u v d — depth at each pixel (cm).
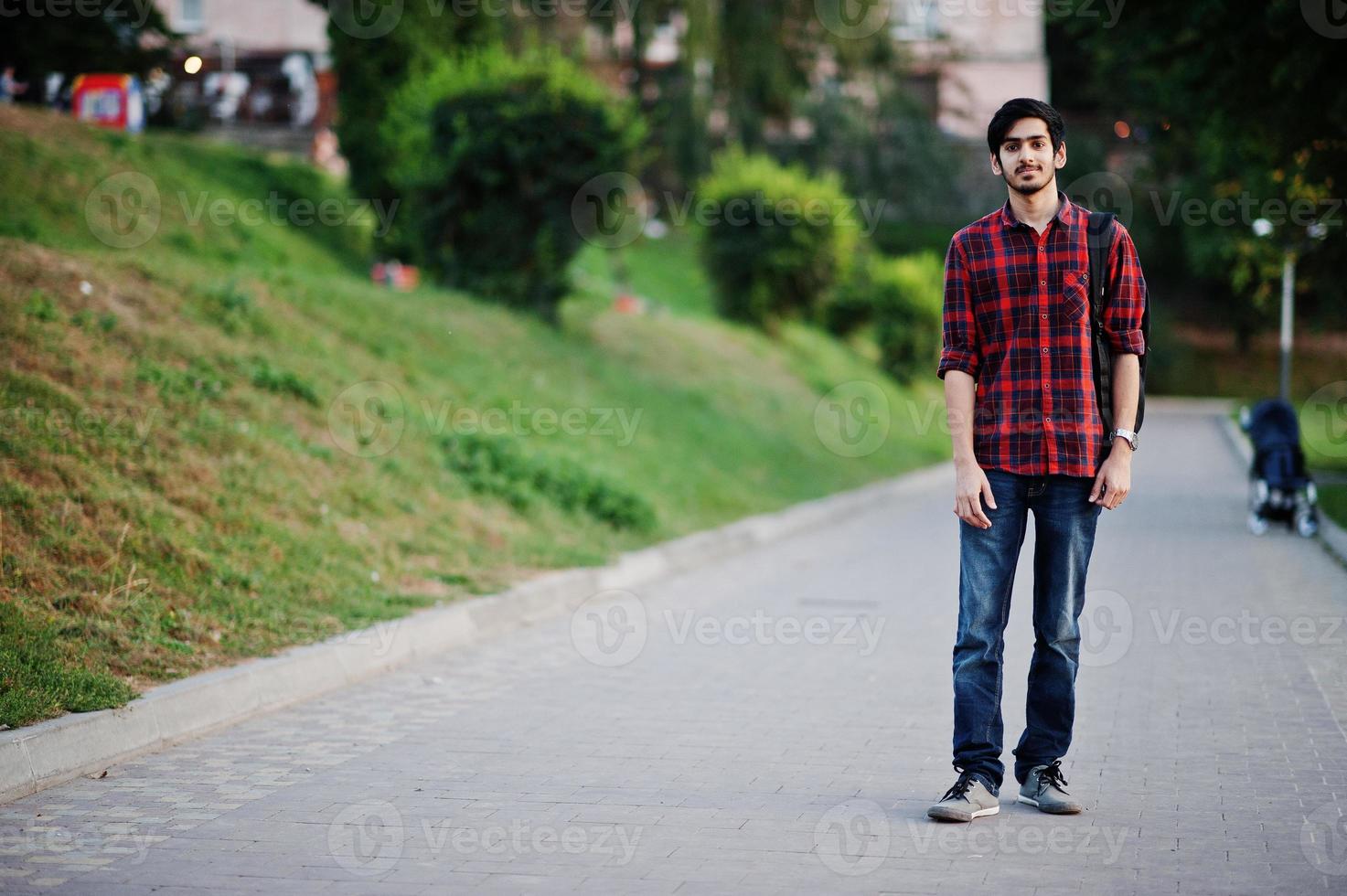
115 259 1570
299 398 1490
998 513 658
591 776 751
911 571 1625
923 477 3081
